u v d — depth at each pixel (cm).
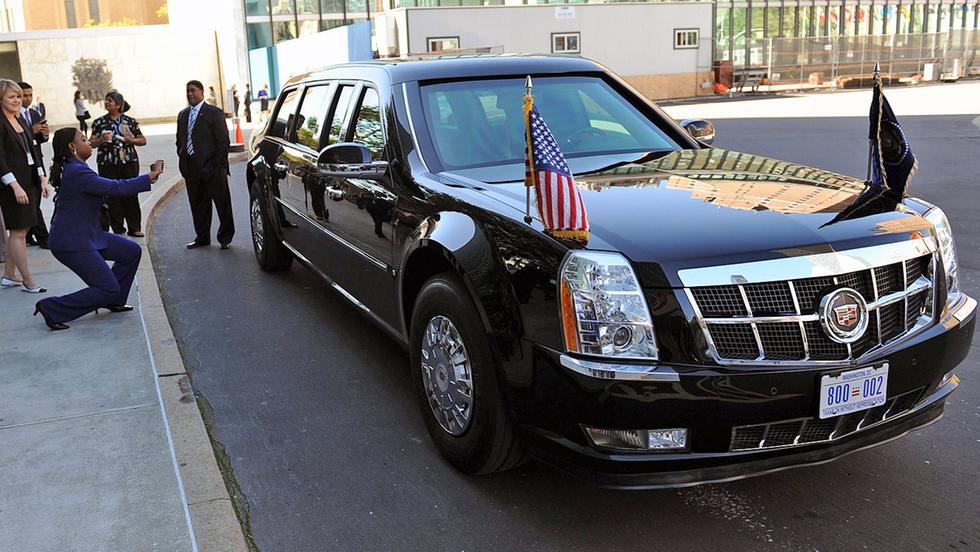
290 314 618
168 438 400
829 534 312
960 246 762
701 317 277
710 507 335
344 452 393
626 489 283
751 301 280
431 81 451
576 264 286
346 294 516
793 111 2575
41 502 342
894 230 307
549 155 294
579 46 3322
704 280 278
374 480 365
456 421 356
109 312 622
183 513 332
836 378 282
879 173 359
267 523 333
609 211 318
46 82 3688
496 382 324
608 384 276
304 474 372
